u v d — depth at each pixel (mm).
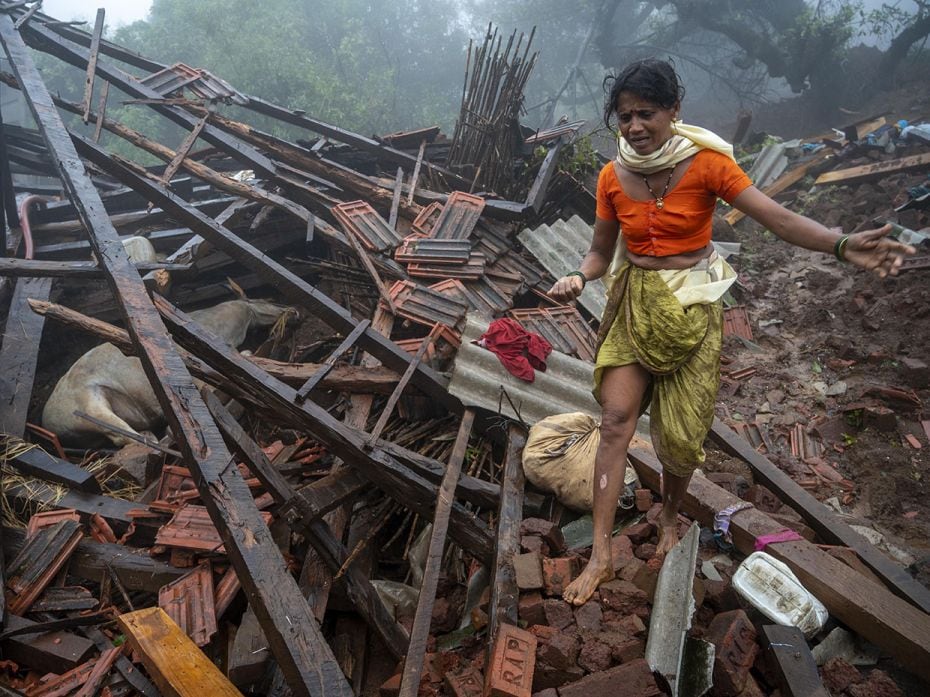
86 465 5562
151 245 7527
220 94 8234
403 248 6773
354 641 3729
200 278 7992
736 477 4246
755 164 12492
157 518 4418
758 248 9484
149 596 3973
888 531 4363
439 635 3682
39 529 4066
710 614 2980
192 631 3436
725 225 9609
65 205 8633
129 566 3898
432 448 5039
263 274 5777
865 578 3031
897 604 2891
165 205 6293
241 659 3246
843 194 11086
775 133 19750
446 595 4055
